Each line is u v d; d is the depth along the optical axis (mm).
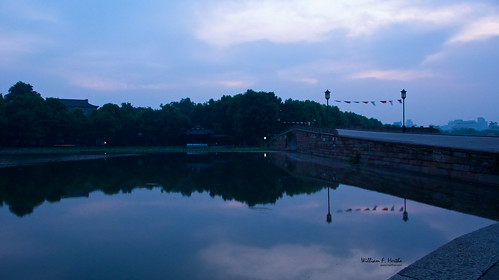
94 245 8492
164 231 9633
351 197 13656
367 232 8930
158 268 6941
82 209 12672
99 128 82312
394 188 15070
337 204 12477
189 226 10102
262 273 6590
